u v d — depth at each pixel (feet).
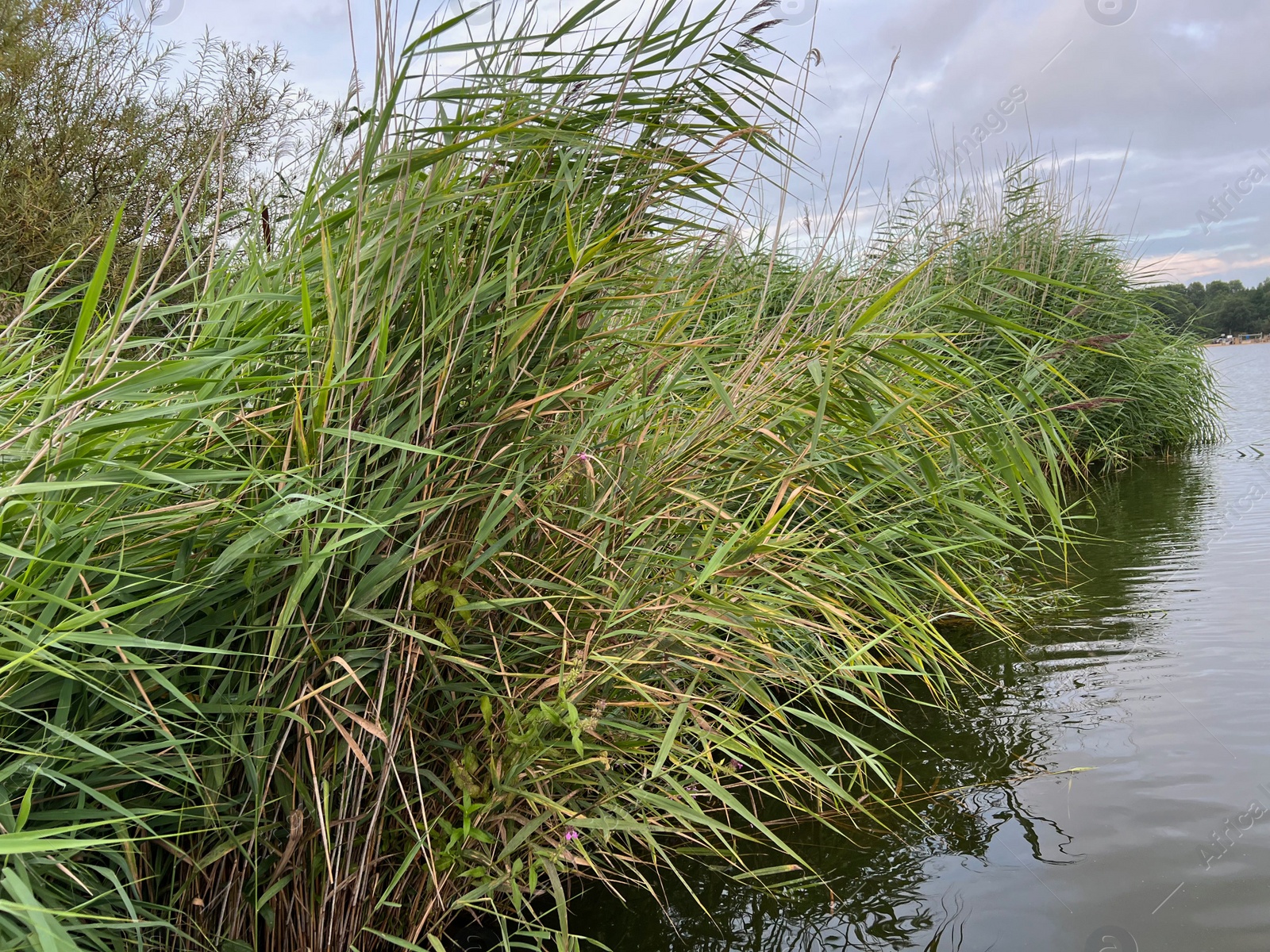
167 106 23.63
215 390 5.76
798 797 8.66
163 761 5.22
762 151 8.05
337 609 5.97
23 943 4.04
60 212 19.90
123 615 5.20
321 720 5.85
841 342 7.78
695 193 7.83
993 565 13.89
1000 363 18.42
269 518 5.19
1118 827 7.76
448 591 6.15
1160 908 6.59
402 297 6.40
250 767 5.26
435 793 6.42
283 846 5.71
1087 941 6.25
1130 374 27.50
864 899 6.97
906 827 8.02
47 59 21.58
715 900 7.04
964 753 9.37
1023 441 9.06
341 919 5.84
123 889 4.66
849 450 9.65
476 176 6.93
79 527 5.05
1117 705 10.26
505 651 6.79
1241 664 11.22
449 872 6.14
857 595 9.26
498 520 6.27
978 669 11.86
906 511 11.93
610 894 7.16
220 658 5.61
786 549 7.72
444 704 6.62
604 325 7.93
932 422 10.01
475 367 6.55
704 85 7.67
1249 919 6.38
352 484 5.92
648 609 6.59
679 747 6.83
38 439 5.09
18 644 4.65
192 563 5.48
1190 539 18.10
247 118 23.13
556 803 6.03
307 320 5.31
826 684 10.16
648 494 7.39
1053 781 8.66
